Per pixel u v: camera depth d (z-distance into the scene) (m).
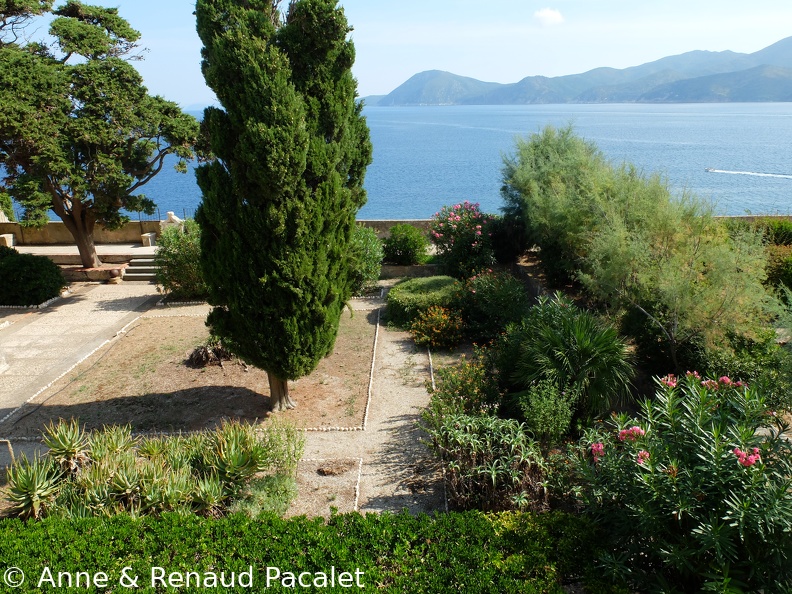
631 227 10.25
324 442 8.49
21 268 15.06
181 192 55.59
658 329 9.24
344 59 8.07
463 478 6.63
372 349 11.98
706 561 4.92
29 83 14.01
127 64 15.65
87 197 17.19
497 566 5.29
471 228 15.95
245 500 6.73
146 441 7.47
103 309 14.97
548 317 8.91
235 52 7.08
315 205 7.74
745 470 4.64
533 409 7.29
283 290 7.90
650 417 5.87
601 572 5.30
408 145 99.38
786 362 7.29
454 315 12.34
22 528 5.77
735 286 8.14
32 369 11.29
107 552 5.41
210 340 11.42
